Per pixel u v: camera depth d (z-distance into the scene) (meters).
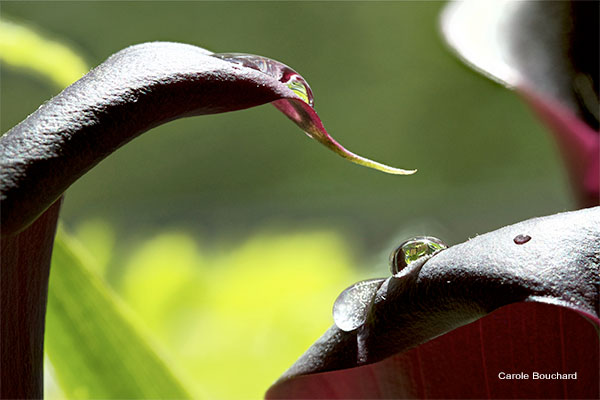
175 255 0.40
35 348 0.14
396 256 0.15
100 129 0.13
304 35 1.73
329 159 1.72
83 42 1.60
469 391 0.15
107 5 1.63
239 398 0.34
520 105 1.60
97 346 0.18
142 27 1.65
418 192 1.64
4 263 0.14
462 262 0.13
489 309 0.13
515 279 0.13
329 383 0.15
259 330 0.37
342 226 1.40
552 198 1.46
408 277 0.14
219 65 0.13
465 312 0.13
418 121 1.69
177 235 0.41
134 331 0.18
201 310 0.38
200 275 0.40
